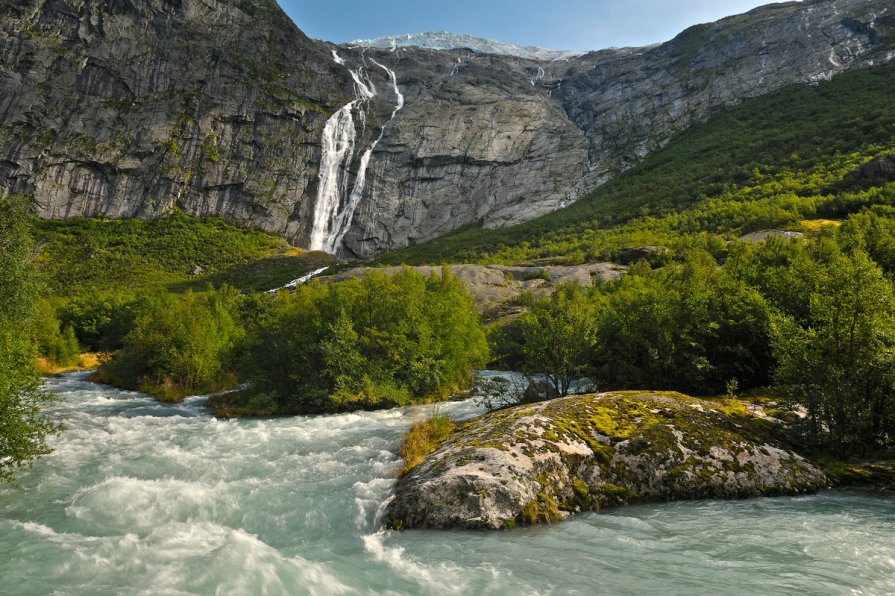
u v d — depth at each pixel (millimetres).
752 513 12000
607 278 87500
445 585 8602
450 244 165000
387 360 32656
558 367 26828
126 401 35625
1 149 161000
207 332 44375
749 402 20812
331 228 189875
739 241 79000
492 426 15828
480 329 41500
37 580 8633
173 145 184000
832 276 16609
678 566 9266
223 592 7938
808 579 8586
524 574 9047
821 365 15891
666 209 135875
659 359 26078
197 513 12500
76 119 177625
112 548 9891
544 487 12586
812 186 109562
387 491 13758
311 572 8750
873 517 11492
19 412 15836
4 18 182250
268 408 30625
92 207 166125
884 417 15117
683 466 13789
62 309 82125
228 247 161000
